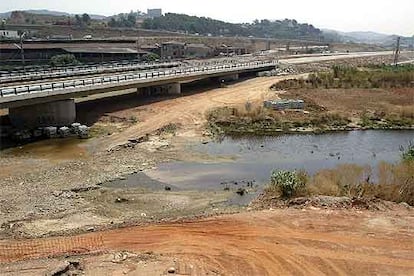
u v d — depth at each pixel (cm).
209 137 4825
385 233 2333
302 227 2408
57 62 9431
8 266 1980
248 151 4372
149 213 2816
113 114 5497
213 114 5600
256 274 1973
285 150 4450
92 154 4075
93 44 12012
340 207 2659
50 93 4659
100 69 7544
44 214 2750
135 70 8106
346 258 2103
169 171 3684
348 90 7344
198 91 7325
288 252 2156
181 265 2017
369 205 2672
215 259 2098
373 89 7431
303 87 7544
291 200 2808
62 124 4891
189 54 15038
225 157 4147
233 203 3011
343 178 3123
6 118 5100
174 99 6531
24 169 3638
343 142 4800
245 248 2202
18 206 2861
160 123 5188
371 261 2081
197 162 3959
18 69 7388
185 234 2373
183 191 3241
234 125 5294
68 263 1944
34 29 16062
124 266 1969
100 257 2062
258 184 3416
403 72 8388
